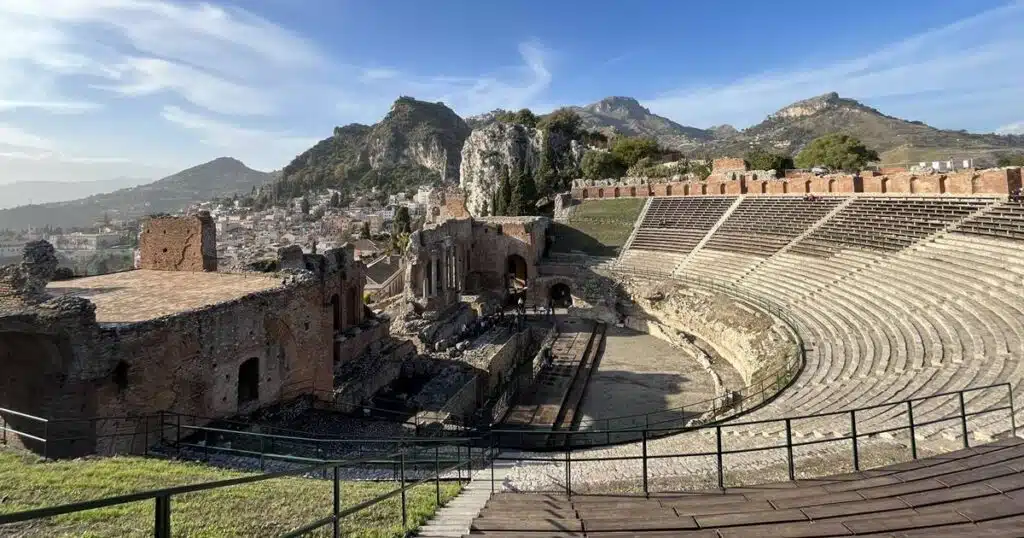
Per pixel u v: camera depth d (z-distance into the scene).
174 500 12.38
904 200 47.44
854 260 42.31
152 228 32.62
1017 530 8.43
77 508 4.52
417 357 38.44
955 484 10.80
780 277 46.50
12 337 18.19
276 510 12.11
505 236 67.25
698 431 24.00
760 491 12.02
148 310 21.03
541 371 41.16
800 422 21.44
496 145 143.12
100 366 17.70
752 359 36.56
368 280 82.44
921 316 30.59
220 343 22.09
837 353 30.19
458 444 21.72
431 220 81.75
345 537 10.45
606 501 12.34
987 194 41.78
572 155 131.12
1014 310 26.91
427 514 11.93
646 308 56.66
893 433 17.44
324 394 28.34
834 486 11.66
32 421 18.28
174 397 20.20
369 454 21.31
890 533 8.74
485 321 50.28
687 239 64.38
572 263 67.50
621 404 34.88
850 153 91.56
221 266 32.56
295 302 26.27
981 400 19.06
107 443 17.94
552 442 28.98
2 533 10.23
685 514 10.56
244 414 23.42
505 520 10.55
